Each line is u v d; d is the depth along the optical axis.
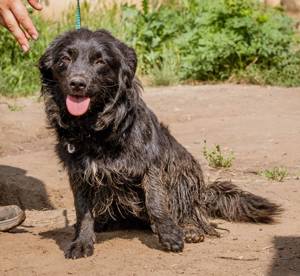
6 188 7.95
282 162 8.28
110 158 5.42
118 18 16.03
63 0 16.55
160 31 15.10
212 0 14.80
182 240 5.41
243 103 11.80
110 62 5.40
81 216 5.52
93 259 5.29
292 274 4.84
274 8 15.45
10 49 13.77
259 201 6.23
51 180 8.04
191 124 10.41
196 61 14.19
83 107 5.23
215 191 6.30
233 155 8.65
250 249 5.42
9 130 10.45
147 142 5.49
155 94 12.69
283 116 10.70
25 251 5.55
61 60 5.41
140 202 5.71
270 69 14.28
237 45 14.03
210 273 4.89
